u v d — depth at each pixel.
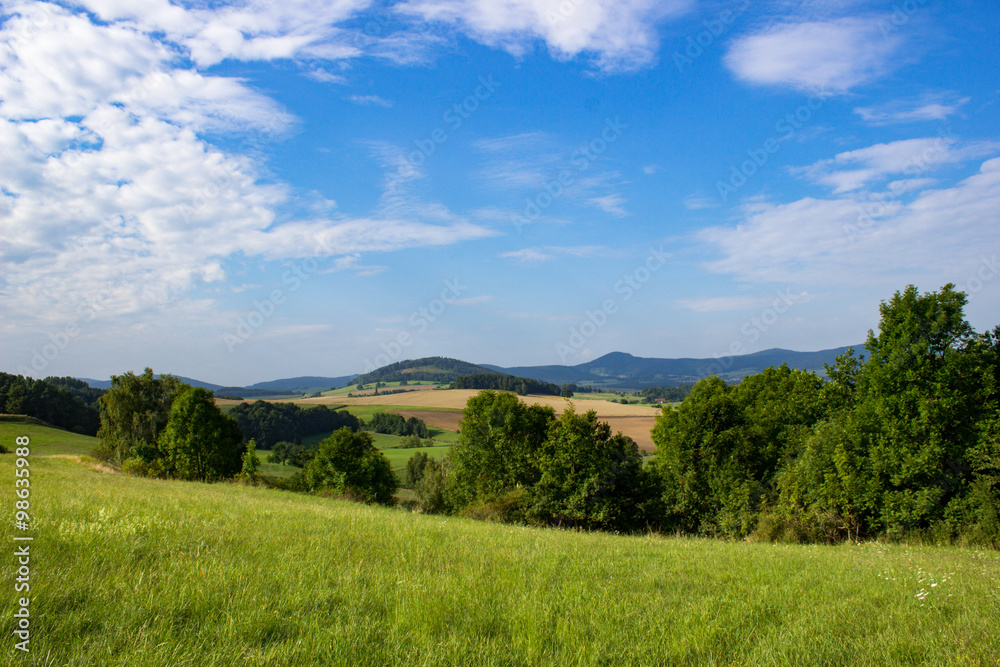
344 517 14.63
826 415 31.70
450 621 5.77
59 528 8.03
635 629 5.84
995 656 5.07
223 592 5.96
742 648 5.35
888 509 21.52
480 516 30.80
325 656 4.57
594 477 31.33
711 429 31.97
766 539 24.06
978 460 20.00
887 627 6.02
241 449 50.81
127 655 4.23
